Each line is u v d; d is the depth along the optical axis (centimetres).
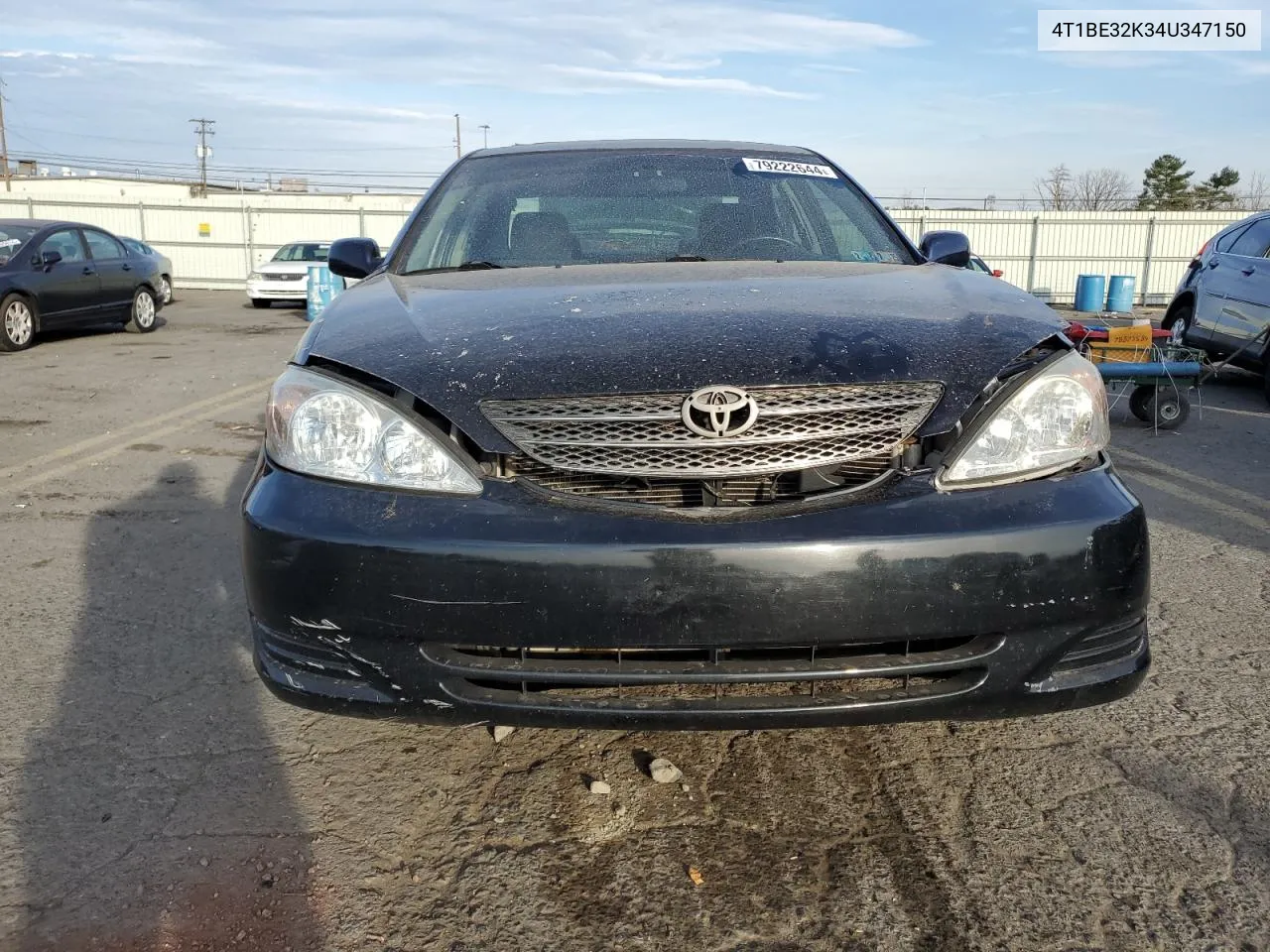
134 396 849
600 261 311
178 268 3031
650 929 193
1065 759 254
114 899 203
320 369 222
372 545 198
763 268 288
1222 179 5556
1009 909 198
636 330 222
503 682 204
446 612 195
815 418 204
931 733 268
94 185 5191
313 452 211
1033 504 201
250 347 1265
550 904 201
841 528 193
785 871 211
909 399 207
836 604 192
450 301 252
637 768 251
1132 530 205
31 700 289
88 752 261
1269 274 796
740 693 202
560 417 203
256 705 287
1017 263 2656
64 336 1395
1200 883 204
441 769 252
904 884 206
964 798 237
